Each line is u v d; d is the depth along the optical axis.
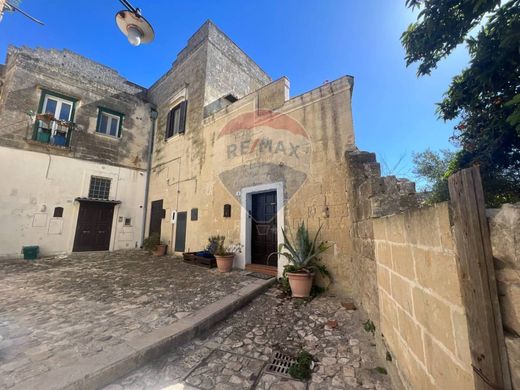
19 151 7.48
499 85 2.30
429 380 1.23
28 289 4.14
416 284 1.39
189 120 8.30
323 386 1.86
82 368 1.82
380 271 2.20
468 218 0.87
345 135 4.51
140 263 6.55
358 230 3.29
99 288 4.19
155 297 3.69
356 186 3.49
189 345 2.48
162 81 10.59
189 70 8.75
